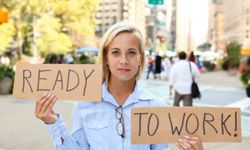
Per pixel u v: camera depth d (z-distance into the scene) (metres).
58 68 2.34
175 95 9.73
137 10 59.94
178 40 141.00
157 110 2.27
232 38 130.38
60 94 2.33
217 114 2.29
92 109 2.33
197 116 2.28
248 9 115.31
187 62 9.53
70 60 32.19
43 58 35.41
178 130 2.27
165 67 27.69
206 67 50.78
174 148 7.38
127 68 2.27
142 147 2.29
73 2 33.69
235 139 2.28
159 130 2.26
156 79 27.22
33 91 2.34
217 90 20.75
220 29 164.50
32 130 9.11
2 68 17.05
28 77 2.34
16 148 7.52
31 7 32.50
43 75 2.34
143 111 2.26
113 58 2.29
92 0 35.06
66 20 34.94
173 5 141.25
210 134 2.28
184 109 2.28
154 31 28.77
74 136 2.34
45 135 8.60
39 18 33.56
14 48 39.81
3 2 31.77
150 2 17.97
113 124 2.29
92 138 2.29
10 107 12.81
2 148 7.50
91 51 49.03
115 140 2.27
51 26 33.31
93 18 36.62
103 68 2.37
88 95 2.31
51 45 33.69
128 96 2.34
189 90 9.51
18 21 33.34
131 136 2.25
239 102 15.49
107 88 2.35
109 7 62.03
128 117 2.30
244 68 20.97
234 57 41.88
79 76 2.32
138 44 2.32
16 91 2.34
